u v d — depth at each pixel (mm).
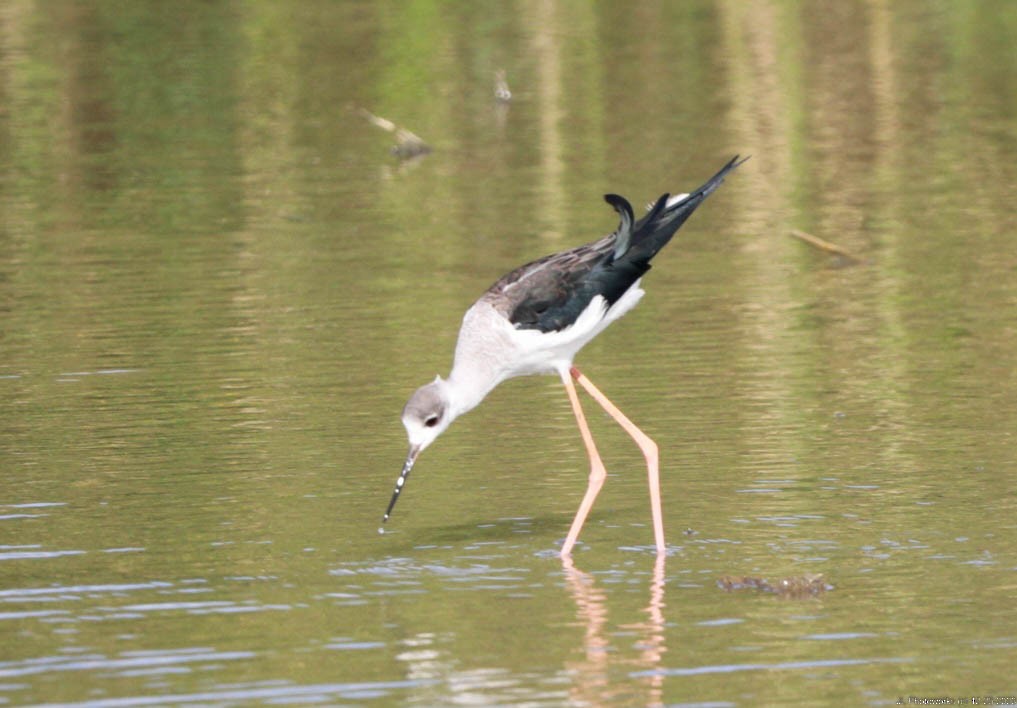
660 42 32000
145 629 9766
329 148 25469
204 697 8789
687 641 9508
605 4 35406
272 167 24297
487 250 19562
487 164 24188
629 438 13477
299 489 12336
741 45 31562
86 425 13867
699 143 24891
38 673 9125
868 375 14852
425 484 12492
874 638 9469
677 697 8750
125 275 18891
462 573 10688
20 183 23484
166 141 25875
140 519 11711
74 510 11883
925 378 14727
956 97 27453
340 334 16484
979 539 10961
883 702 8648
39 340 16469
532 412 14320
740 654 9305
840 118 26328
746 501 11906
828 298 17547
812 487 12125
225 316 17219
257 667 9188
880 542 10992
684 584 10430
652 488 11211
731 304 17422
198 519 11711
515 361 11414
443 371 15148
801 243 19875
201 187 23203
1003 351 15492
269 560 10922
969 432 13211
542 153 24703
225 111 27656
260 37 32594
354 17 34375
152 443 13406
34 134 26141
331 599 10242
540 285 11406
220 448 13258
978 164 23375
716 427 13586
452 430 13883
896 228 20344
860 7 34594
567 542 11047
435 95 28641
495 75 29812
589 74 29781
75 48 31578
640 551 11039
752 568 10609
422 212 21609
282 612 10031
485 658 9289
